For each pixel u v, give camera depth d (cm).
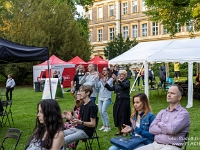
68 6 3256
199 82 1634
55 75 1928
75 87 1097
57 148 367
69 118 577
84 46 3194
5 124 995
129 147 484
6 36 2916
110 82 836
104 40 5506
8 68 2861
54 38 2972
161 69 2097
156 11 2041
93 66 891
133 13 5162
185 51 1336
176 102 479
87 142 681
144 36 5047
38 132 391
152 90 2102
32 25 2950
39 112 381
